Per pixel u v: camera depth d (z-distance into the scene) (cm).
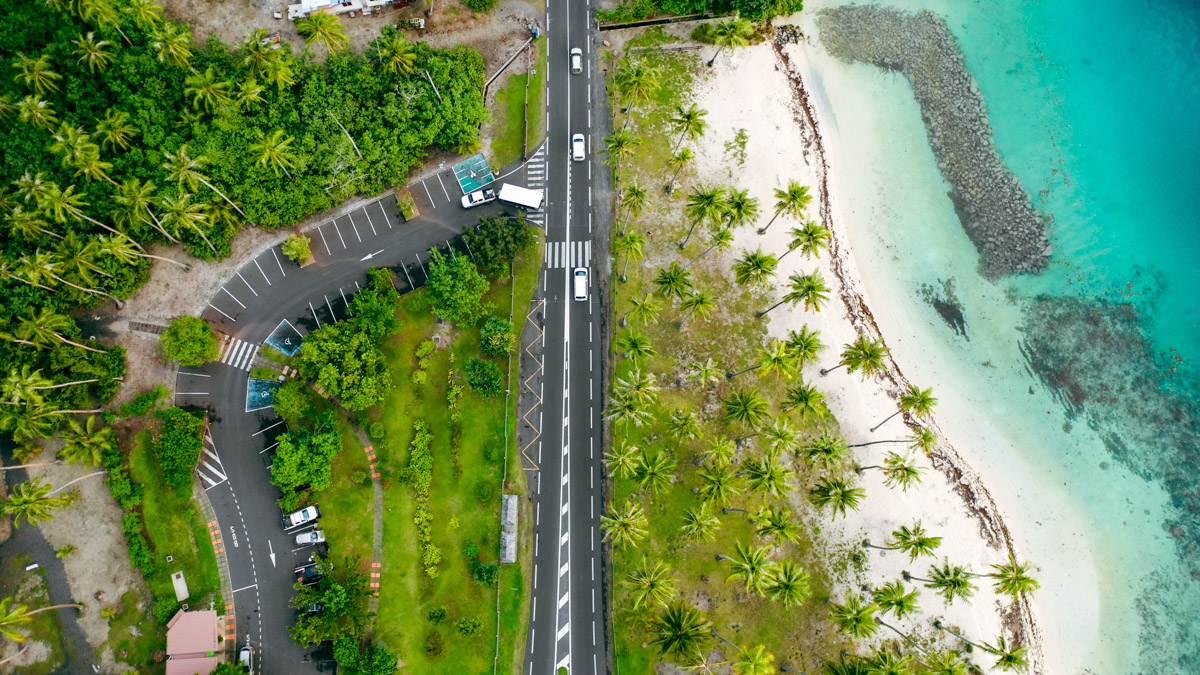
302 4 9619
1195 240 9800
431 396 8888
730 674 8344
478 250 8750
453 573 8512
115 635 8306
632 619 8381
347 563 8394
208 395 8831
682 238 9375
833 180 9988
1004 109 10169
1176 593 9062
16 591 8325
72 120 8681
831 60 10231
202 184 8594
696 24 9950
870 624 7588
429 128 9094
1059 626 9006
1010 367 9619
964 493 9150
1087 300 9756
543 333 9119
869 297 9756
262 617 8431
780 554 8631
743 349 9162
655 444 8856
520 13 9869
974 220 9906
